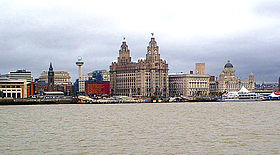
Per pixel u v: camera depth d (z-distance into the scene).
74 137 128.25
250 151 104.19
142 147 110.56
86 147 111.12
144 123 170.75
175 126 157.75
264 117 197.75
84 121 182.25
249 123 166.88
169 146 111.56
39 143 117.50
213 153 102.25
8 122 178.88
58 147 111.25
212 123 168.50
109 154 102.06
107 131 143.00
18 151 106.06
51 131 144.00
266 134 131.62
